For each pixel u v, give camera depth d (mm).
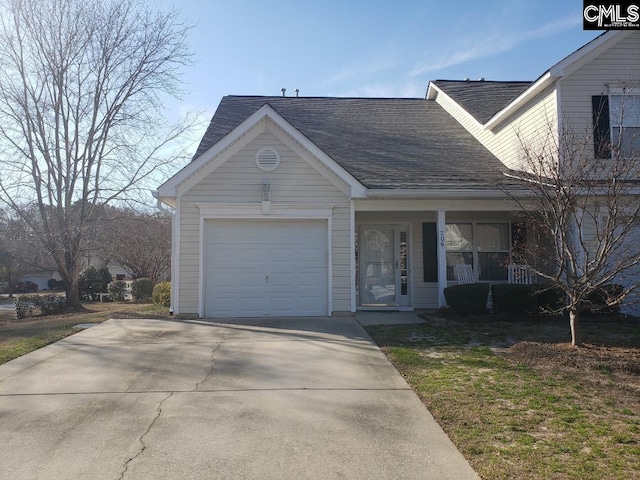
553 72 10875
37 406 5312
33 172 16141
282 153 11305
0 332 9945
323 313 11344
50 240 16516
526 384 5945
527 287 10492
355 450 4219
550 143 9875
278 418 4953
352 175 11164
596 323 9820
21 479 3727
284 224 11422
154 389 5875
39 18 15719
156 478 3748
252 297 11297
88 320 11125
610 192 7953
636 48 11312
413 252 13328
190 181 11141
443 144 14000
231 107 15648
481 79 18391
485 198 11320
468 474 3777
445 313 10812
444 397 5488
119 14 16406
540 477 3664
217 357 7383
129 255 27469
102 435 4531
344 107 16391
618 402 5312
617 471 3740
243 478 3748
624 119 11117
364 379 6281
